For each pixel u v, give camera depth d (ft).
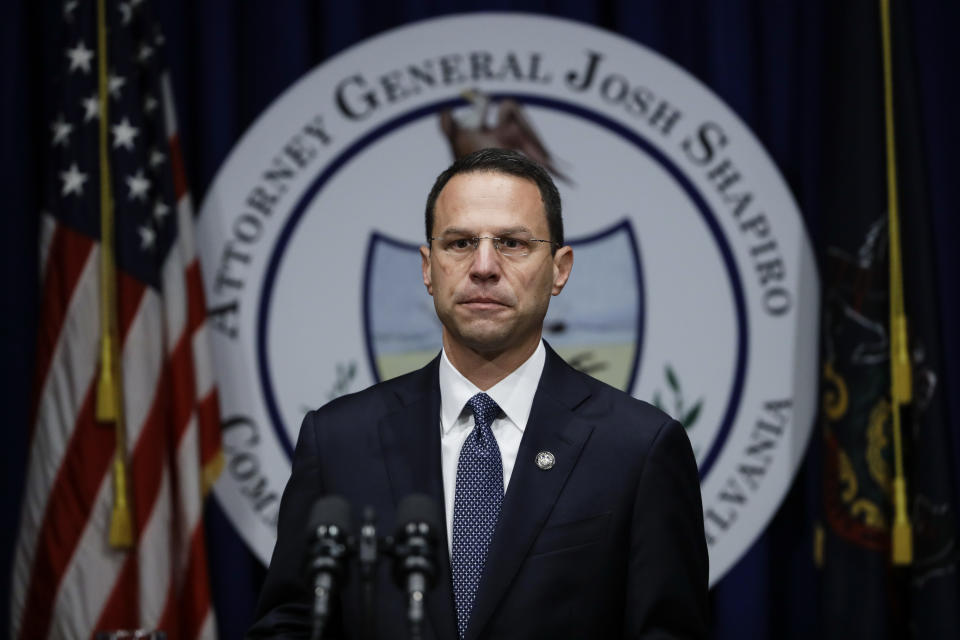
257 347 46.14
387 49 47.21
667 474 22.41
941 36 46.55
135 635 28.78
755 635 44.62
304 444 23.63
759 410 45.37
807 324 45.52
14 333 46.09
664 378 45.75
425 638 20.76
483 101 46.96
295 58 47.19
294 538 22.72
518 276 21.85
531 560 21.30
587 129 46.73
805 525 45.16
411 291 46.52
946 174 46.11
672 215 46.29
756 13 46.96
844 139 44.60
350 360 46.26
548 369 23.62
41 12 46.78
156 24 46.11
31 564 43.42
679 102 46.65
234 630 45.24
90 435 43.57
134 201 44.57
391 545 17.47
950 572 42.19
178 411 44.21
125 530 42.47
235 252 46.42
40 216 45.57
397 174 46.91
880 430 43.34
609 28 47.32
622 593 21.80
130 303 44.09
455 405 22.94
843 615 42.98
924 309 43.55
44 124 45.96
